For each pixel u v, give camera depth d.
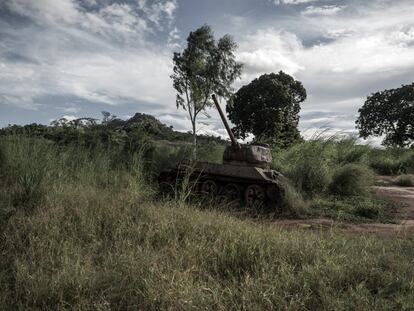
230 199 11.30
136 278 4.50
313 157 14.42
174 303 4.03
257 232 6.12
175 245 5.54
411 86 52.38
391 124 53.66
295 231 6.86
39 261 5.07
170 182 11.86
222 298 4.21
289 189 11.15
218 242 5.61
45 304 4.13
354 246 6.01
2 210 6.56
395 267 5.08
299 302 4.14
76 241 5.79
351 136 18.70
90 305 4.09
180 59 23.84
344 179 13.23
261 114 37.84
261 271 4.83
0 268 4.99
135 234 5.96
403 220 9.95
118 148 11.73
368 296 4.34
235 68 24.03
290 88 43.88
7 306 4.05
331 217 10.11
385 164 23.55
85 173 9.55
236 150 12.43
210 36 23.81
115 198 7.70
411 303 4.12
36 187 7.54
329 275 4.70
